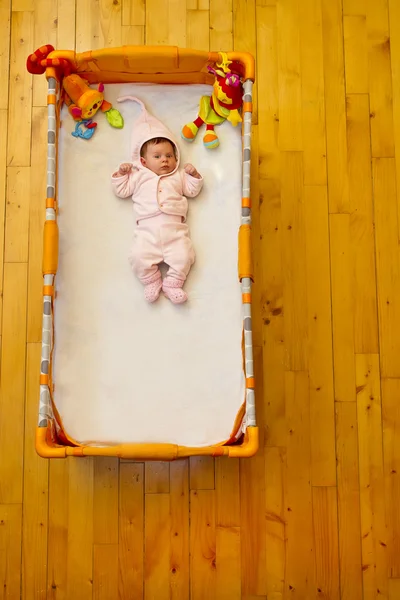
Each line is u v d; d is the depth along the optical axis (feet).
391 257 5.61
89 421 4.62
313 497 5.31
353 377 5.46
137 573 5.14
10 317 5.38
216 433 4.65
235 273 4.83
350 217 5.64
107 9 5.72
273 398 5.40
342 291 5.55
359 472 5.35
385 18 5.87
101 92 4.93
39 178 5.54
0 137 5.55
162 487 5.25
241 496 5.28
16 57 5.64
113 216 4.88
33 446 5.24
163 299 4.81
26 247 5.46
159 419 4.65
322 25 5.83
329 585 5.20
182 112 5.05
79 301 4.76
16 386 5.30
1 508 5.16
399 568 5.25
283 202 5.62
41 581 5.09
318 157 5.68
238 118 4.89
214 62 4.74
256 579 5.18
